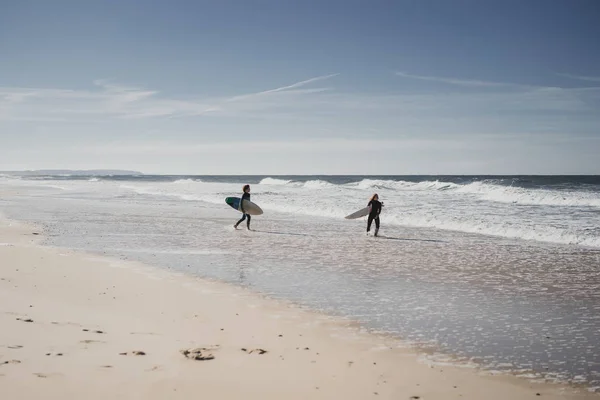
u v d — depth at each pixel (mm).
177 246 15078
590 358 5914
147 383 4566
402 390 4855
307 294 9094
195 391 4484
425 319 7527
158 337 6113
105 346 5562
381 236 18031
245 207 19797
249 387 4691
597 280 10531
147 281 9797
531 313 7914
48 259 11633
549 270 11625
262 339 6348
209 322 7051
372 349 6117
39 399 4027
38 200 36906
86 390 4289
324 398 4539
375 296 9000
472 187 44531
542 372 5469
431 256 13633
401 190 48156
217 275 10758
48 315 6734
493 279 10609
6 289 8195
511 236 18078
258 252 14141
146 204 33531
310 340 6402
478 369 5523
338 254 13914
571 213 24062
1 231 17312
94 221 21969
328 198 36500
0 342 5367
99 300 7949
